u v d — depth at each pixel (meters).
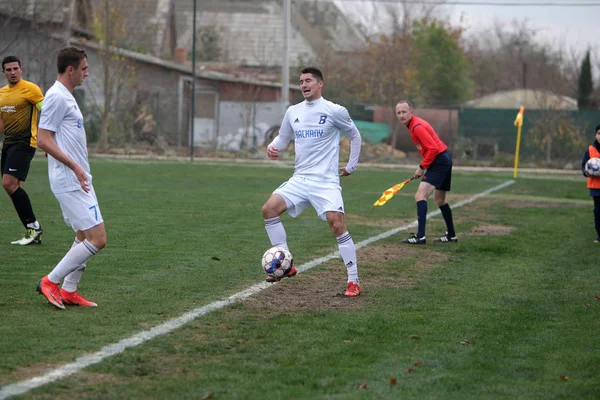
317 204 12.93
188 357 9.06
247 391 7.91
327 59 70.25
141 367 8.62
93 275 13.78
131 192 28.97
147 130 56.00
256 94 59.53
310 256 16.45
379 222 22.77
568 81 72.56
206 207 24.92
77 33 58.34
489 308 12.09
